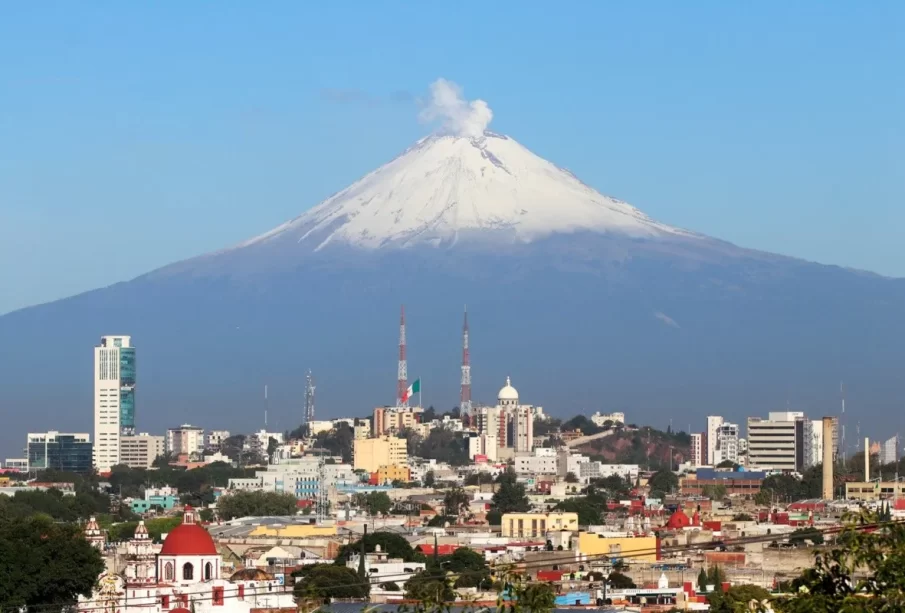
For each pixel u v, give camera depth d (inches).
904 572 5836.6
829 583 6077.8
